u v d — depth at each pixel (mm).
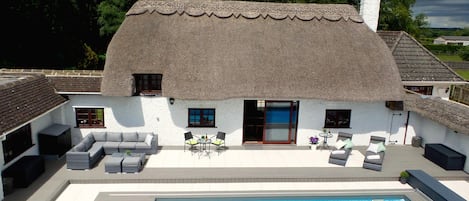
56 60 41656
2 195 13656
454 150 18766
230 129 20359
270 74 18719
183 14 20984
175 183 16141
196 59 18719
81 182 15820
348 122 21156
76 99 19438
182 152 19406
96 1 45688
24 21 38375
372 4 23000
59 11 40812
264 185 16203
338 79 19000
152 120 19953
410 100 20891
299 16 21703
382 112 21078
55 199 14359
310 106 20359
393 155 20062
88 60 42250
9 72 19984
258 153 19609
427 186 15250
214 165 17797
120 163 16438
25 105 15859
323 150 20391
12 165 15008
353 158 19359
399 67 23578
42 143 17750
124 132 19719
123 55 18656
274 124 20906
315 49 19953
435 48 78688
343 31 21281
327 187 16188
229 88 18234
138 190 15344
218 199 14812
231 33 20172
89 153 16672
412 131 21891
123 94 18141
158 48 18922
